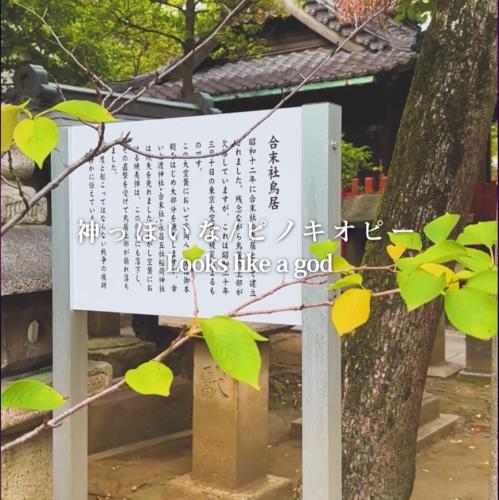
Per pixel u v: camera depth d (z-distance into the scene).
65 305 3.12
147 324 6.15
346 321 1.52
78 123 3.71
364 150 9.96
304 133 2.48
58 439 3.15
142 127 2.85
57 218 3.12
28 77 3.84
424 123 3.29
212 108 5.12
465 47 3.23
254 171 2.59
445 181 3.23
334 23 10.15
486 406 6.39
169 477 4.50
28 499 3.30
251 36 8.73
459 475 4.68
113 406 5.04
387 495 3.21
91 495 4.18
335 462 2.54
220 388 3.99
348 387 3.28
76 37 6.29
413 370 3.23
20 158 3.18
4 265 3.03
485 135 3.35
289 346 8.56
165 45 7.58
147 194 2.86
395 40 9.89
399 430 3.22
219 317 1.31
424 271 1.31
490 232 1.51
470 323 1.17
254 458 4.10
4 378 3.20
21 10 6.89
